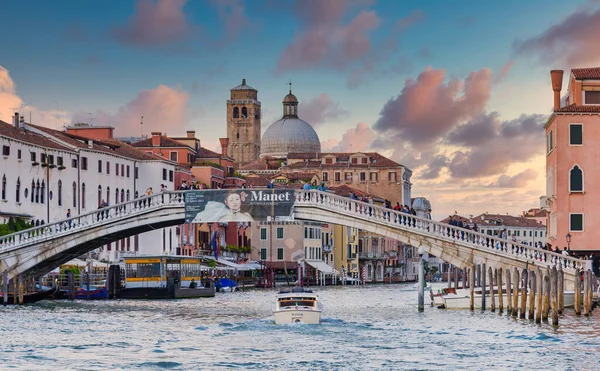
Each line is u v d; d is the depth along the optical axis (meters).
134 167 119.50
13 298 78.62
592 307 69.31
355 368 47.25
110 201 112.12
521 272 71.81
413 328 61.34
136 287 94.94
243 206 75.38
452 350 52.28
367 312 75.00
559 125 82.62
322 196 74.75
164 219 76.38
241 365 47.94
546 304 61.53
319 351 52.16
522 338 55.91
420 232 73.00
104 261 102.25
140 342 55.34
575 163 82.50
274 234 152.25
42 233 77.00
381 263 188.38
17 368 46.50
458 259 72.88
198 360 49.28
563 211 82.62
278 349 52.81
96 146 111.12
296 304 64.88
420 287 73.38
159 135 143.25
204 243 137.88
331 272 157.50
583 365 48.00
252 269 133.00
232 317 70.56
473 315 67.94
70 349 52.41
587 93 83.25
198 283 106.38
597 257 82.38
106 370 46.28
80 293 89.62
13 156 92.19
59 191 100.88
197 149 154.88
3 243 76.88
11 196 91.75
